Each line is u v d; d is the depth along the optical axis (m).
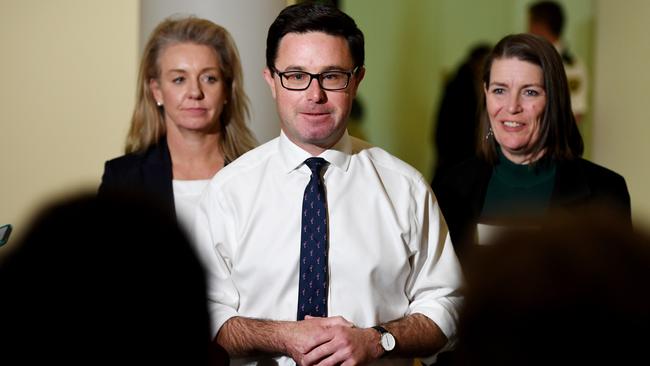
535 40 2.62
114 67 4.66
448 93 6.41
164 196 2.76
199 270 0.86
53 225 0.83
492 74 2.65
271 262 2.12
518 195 2.62
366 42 7.36
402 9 7.44
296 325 2.02
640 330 0.73
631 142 4.95
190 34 2.85
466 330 0.81
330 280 2.11
